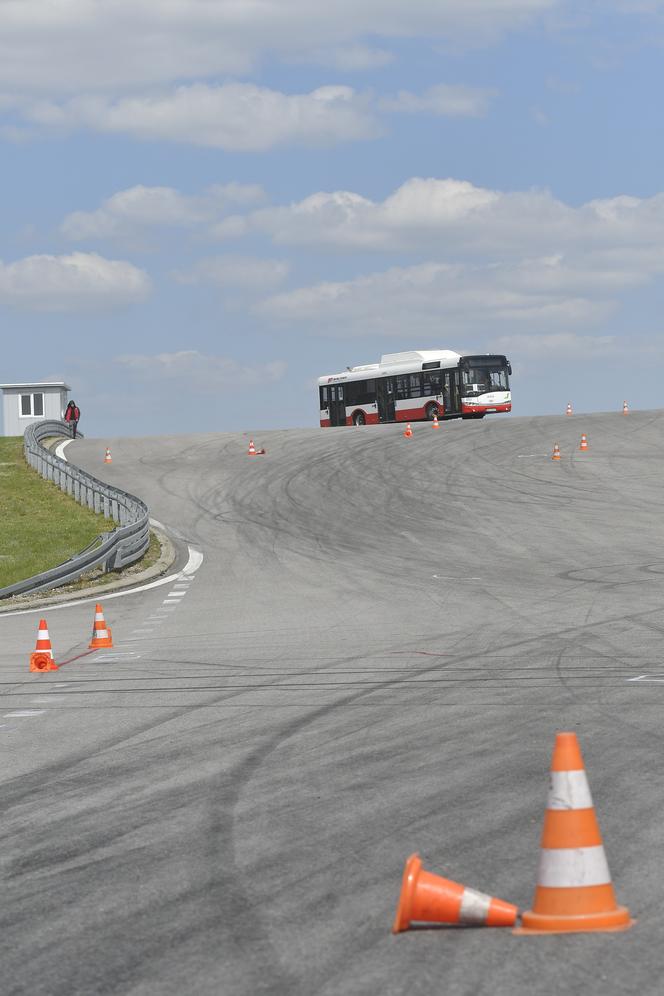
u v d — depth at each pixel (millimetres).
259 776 10031
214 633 20797
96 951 6160
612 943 5879
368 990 5453
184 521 40875
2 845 8312
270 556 33469
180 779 10070
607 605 21719
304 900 6809
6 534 38594
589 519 37062
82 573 30547
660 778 9258
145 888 7172
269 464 52469
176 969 5852
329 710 12969
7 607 27047
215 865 7578
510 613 21344
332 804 8961
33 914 6801
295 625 21266
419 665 16016
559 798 6223
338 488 45500
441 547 33375
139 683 15672
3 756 11445
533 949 5852
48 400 79438
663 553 30359
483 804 8758
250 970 5781
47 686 15875
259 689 14648
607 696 13062
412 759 10391
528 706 12680
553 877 6168
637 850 7426
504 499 41562
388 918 6441
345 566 30766
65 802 9469
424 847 7746
